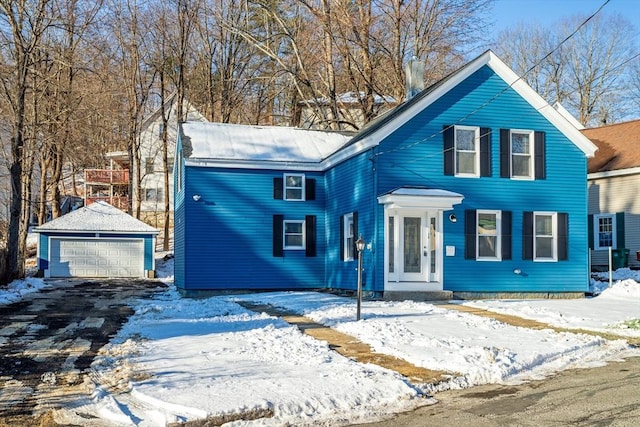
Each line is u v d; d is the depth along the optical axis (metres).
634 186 27.03
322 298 18.98
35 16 24.58
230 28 36.78
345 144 22.20
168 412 6.91
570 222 20.19
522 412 6.93
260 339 11.20
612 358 9.88
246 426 6.66
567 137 20.30
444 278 18.81
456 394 7.86
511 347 10.34
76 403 7.58
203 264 21.80
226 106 42.19
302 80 34.75
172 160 45.69
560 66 55.22
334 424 6.70
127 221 32.59
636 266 26.61
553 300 18.56
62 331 12.79
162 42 40.81
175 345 10.85
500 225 19.53
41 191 39.47
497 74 19.75
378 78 35.00
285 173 22.89
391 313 14.54
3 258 23.25
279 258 22.62
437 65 33.66
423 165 18.98
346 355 9.84
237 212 22.28
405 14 32.84
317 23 34.81
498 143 19.66
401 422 6.70
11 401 7.65
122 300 19.50
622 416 6.57
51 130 32.03
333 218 22.25
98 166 48.84
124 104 42.09
